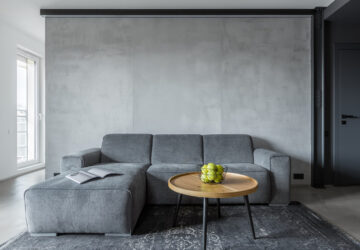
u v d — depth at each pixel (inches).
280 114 139.9
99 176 83.7
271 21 140.7
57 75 138.8
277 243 71.9
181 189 69.6
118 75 139.5
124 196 75.0
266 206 104.0
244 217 91.9
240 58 140.0
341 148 141.9
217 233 78.5
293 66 140.6
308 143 139.9
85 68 139.3
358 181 141.5
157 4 131.8
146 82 139.5
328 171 142.8
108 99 139.4
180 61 139.9
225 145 126.3
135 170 96.9
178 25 139.9
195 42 140.0
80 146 138.8
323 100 138.3
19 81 186.2
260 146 139.3
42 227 75.6
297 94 140.4
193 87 139.5
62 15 136.7
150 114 139.5
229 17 139.9
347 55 142.6
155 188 104.1
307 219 90.0
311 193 124.6
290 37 140.9
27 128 194.9
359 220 90.0
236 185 74.7
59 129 138.5
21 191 129.6
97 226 74.9
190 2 130.2
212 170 74.8
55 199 74.9
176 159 123.5
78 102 138.9
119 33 139.8
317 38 139.1
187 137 129.1
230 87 139.6
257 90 139.9
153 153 125.0
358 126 142.2
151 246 70.0
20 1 129.1
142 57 139.8
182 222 87.6
